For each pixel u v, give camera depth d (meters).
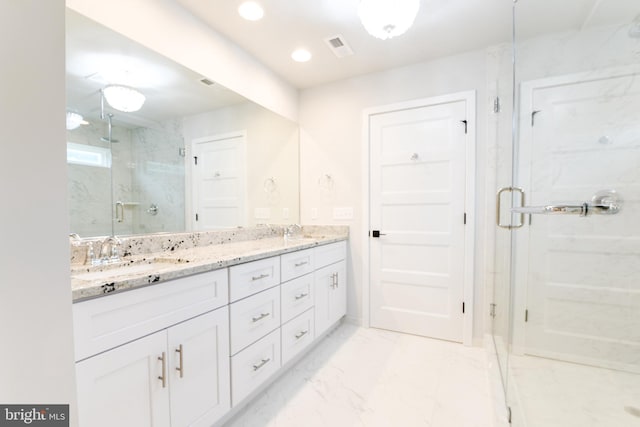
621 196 1.69
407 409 1.56
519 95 1.94
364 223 2.63
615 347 1.71
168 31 1.63
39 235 0.53
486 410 1.54
